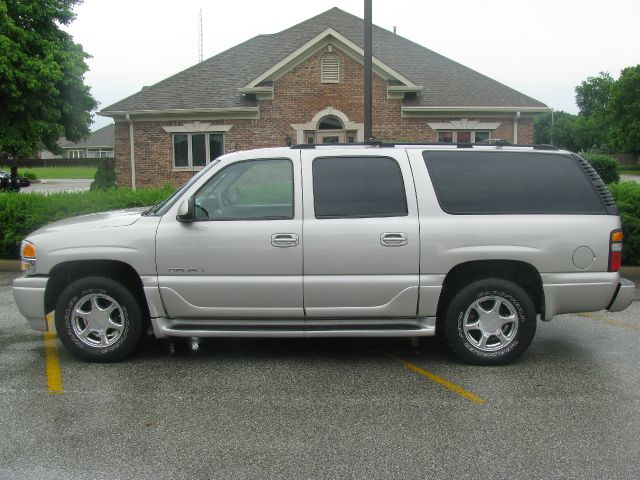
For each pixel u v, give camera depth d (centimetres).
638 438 422
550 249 553
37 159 7569
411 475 374
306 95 2128
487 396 499
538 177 570
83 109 3062
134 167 2192
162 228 562
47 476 374
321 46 2100
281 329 567
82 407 479
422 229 551
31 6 2750
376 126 2131
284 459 395
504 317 568
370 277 554
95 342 584
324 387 521
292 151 575
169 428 441
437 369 566
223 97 2180
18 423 450
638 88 6888
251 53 2361
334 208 558
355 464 388
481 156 573
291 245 551
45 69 2697
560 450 405
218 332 566
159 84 2264
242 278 557
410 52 2361
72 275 598
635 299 848
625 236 996
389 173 566
